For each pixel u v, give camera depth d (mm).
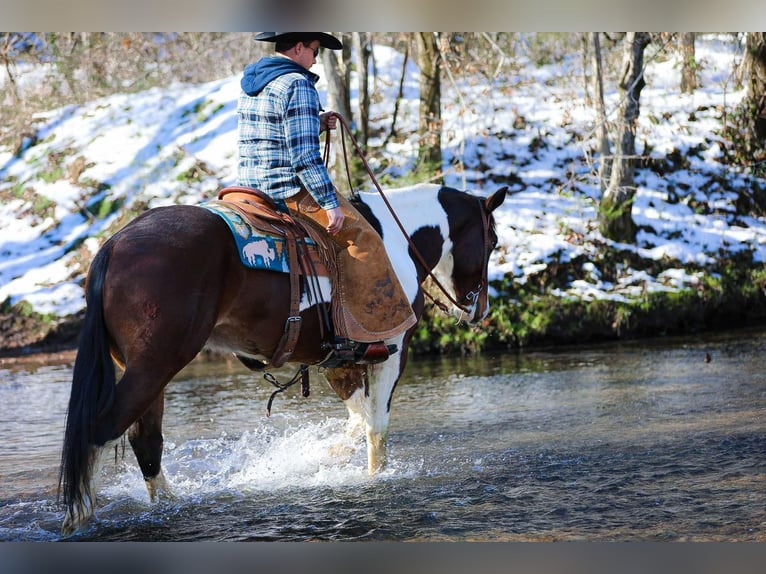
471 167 13523
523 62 15906
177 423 6918
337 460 5359
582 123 14406
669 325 10891
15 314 11375
